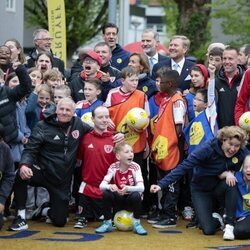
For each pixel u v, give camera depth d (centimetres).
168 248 844
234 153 918
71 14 3566
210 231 920
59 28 1518
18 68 957
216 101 1003
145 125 989
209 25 2473
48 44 1183
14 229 930
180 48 1083
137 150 998
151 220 992
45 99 1020
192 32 2381
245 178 911
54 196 959
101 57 1092
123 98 1012
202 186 943
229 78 1010
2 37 2648
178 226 974
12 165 921
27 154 948
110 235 911
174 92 1000
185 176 1023
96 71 1058
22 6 2844
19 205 942
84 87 1045
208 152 917
